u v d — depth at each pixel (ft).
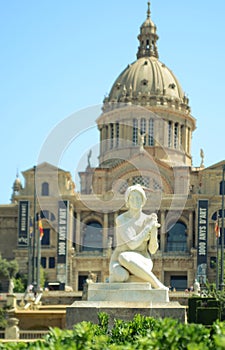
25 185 545.85
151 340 68.80
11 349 70.28
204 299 188.34
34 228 382.83
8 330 165.37
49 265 526.98
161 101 618.03
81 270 526.16
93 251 526.98
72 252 520.01
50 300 331.77
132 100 618.44
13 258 574.15
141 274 97.50
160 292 96.07
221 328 70.79
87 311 94.53
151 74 629.92
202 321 169.37
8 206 577.02
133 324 85.92
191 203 541.75
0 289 502.79
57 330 71.77
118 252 100.07
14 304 244.83
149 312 94.12
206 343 70.95
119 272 97.91
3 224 578.25
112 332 84.99
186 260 527.40
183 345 68.69
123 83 629.10
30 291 324.19
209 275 514.27
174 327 72.08
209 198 530.27
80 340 71.72
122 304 95.09
